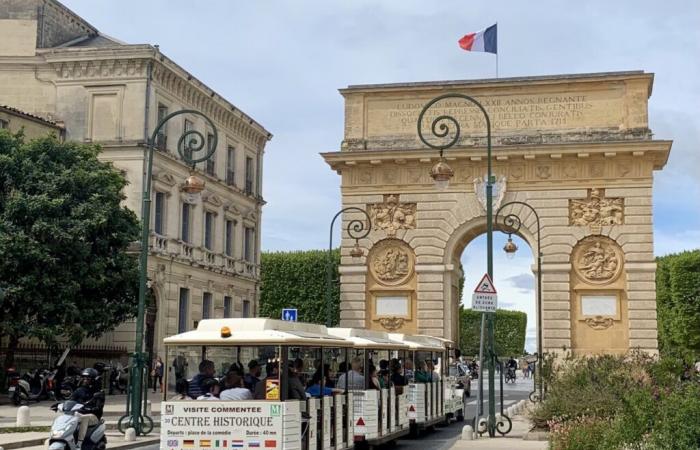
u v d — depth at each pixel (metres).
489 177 31.78
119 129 55.97
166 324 57.59
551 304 51.94
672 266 80.12
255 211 76.12
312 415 18.98
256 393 17.50
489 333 31.02
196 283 62.75
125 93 56.19
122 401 46.44
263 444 17.08
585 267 52.12
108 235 47.09
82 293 46.31
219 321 18.53
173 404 17.50
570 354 47.25
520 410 42.78
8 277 43.62
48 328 43.81
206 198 64.81
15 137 46.53
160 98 57.72
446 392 36.12
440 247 53.75
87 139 56.19
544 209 52.78
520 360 122.62
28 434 29.81
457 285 56.38
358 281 54.66
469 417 42.28
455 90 54.47
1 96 57.12
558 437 22.67
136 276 47.81
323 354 20.11
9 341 49.00
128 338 54.22
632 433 18.38
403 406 28.20
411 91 54.94
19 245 42.88
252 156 75.50
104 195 46.72
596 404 28.48
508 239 46.47
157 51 55.97
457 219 53.75
